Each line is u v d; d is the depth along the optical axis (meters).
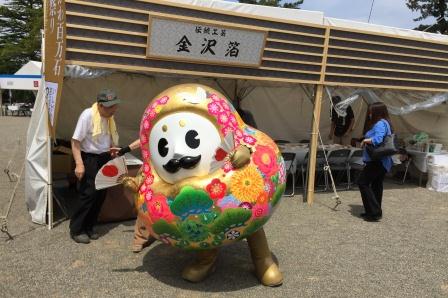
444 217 6.90
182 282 4.14
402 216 6.88
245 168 3.54
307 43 6.87
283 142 9.62
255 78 6.62
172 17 5.55
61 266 4.43
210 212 3.43
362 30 7.28
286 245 5.32
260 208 3.57
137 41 5.62
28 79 27.61
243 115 7.63
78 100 8.34
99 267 4.44
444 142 10.48
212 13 5.89
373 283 4.30
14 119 27.44
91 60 5.41
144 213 3.66
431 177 9.09
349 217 6.70
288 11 6.58
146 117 3.71
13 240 5.13
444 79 8.50
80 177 4.88
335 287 4.17
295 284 4.20
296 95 10.14
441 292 4.15
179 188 3.44
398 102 8.82
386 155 6.12
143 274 4.30
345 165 8.84
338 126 10.20
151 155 3.66
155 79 8.79
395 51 7.73
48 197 5.56
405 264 4.82
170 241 3.66
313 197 7.88
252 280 4.23
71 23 5.16
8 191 7.57
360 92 8.11
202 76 6.27
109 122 5.14
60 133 8.48
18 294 3.80
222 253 4.92
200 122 3.50
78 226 5.09
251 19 6.21
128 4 5.41
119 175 3.91
